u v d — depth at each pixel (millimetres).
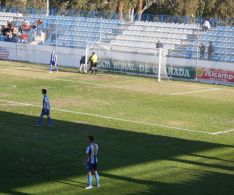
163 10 113688
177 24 77688
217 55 69750
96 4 113562
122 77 65562
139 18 84312
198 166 28938
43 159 29172
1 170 26953
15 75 63625
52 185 24875
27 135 34594
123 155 30594
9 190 23953
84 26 82500
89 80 61844
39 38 83500
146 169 27953
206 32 74250
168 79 65812
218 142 34719
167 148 32625
